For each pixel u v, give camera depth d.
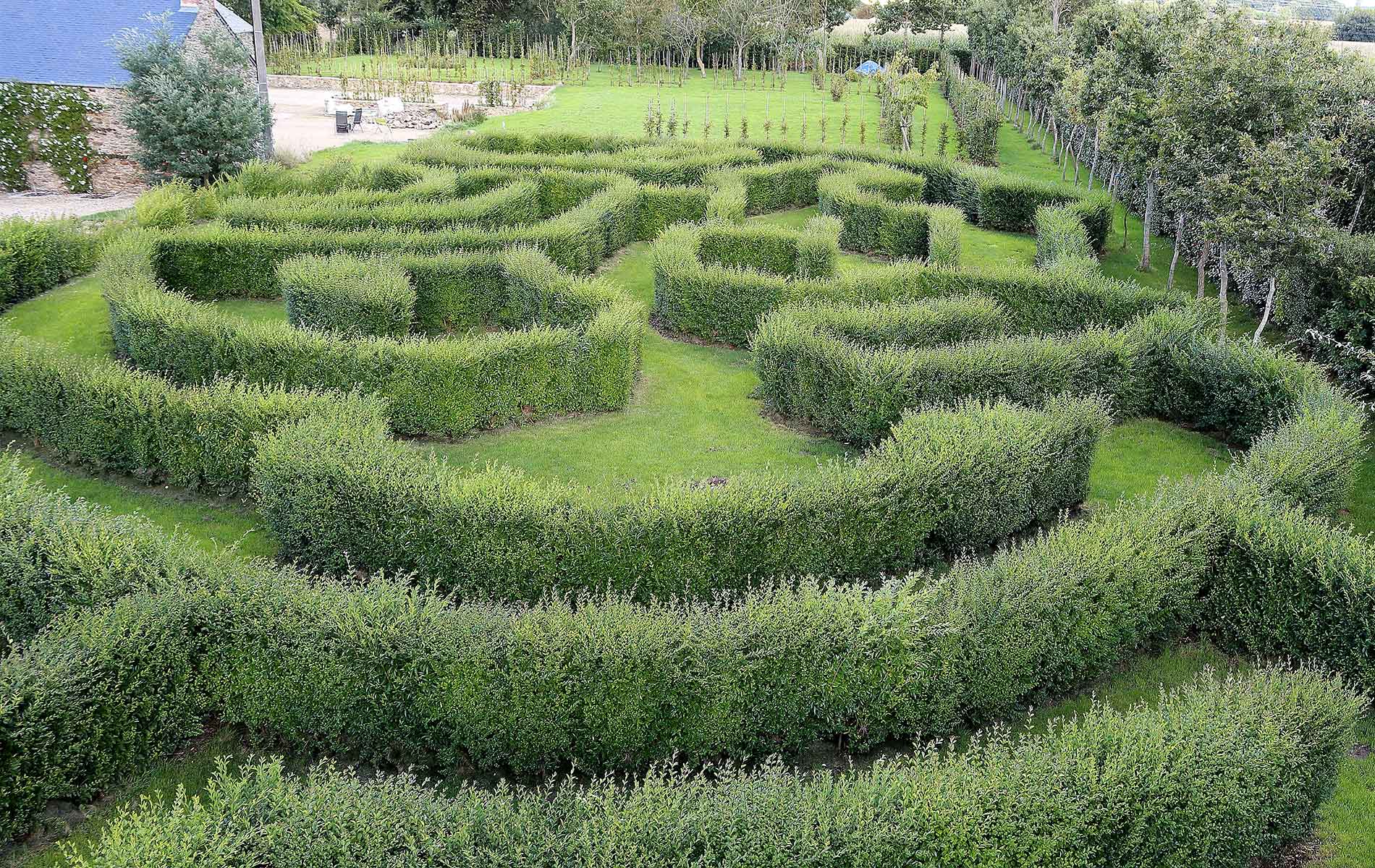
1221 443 22.84
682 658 12.19
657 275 29.08
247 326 22.09
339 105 69.69
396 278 24.80
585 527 15.02
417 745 12.52
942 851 9.66
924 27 98.50
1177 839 10.45
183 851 9.06
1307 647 14.52
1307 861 11.43
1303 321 27.20
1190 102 26.98
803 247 29.92
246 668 12.58
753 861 9.37
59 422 19.95
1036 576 13.70
